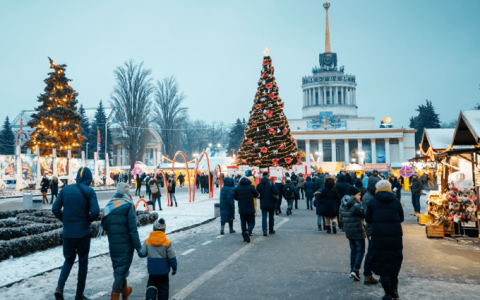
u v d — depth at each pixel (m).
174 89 64.56
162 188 42.47
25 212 15.52
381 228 5.57
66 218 5.62
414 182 16.62
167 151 63.94
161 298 5.11
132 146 54.28
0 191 32.59
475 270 7.39
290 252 9.13
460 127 10.48
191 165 52.53
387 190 5.77
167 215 16.56
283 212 18.62
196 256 8.80
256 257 8.61
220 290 6.21
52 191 23.56
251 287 6.36
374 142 104.44
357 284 6.50
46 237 9.50
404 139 105.38
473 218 10.61
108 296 6.03
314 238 11.10
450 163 13.45
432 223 11.79
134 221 5.57
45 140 41.25
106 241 10.63
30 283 6.76
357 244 6.79
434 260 8.26
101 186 43.34
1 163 35.34
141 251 5.20
